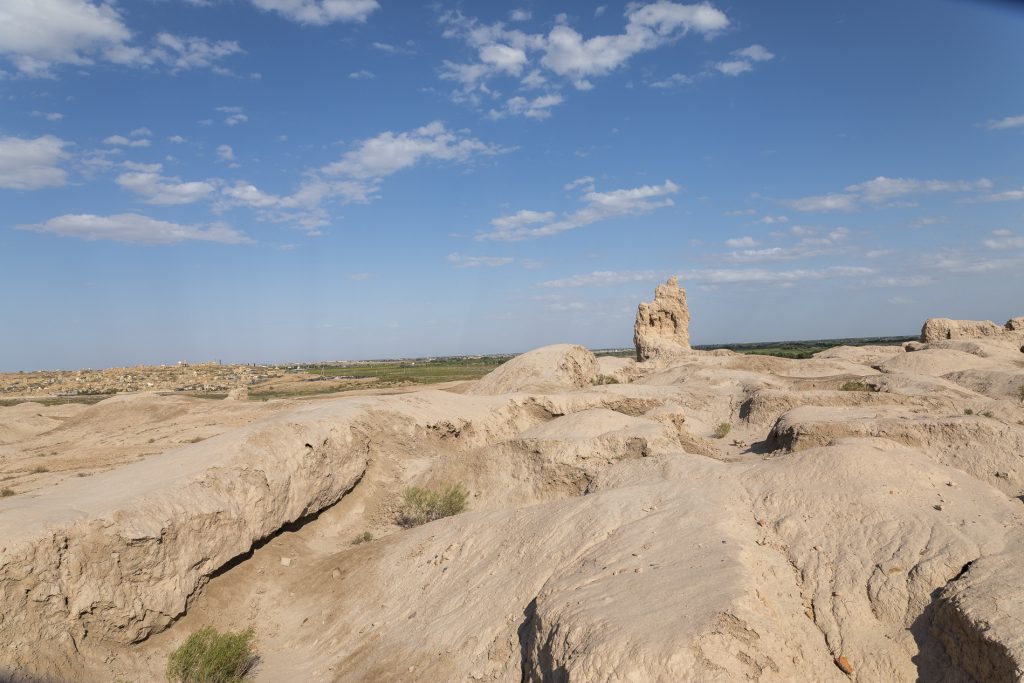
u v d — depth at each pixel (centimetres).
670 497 1376
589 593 1038
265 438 2012
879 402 2942
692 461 1623
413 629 1352
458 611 1327
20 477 2742
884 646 914
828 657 919
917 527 1075
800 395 3083
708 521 1202
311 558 1888
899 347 5759
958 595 884
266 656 1453
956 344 4722
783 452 2230
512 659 1097
